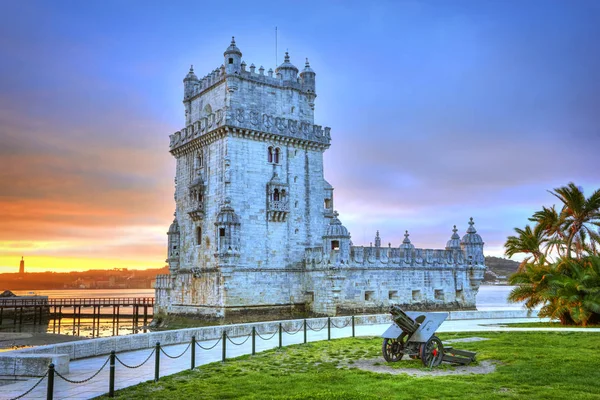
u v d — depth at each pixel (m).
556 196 57.38
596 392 20.52
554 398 19.55
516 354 28.66
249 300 60.53
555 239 56.38
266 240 62.81
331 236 61.56
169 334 35.41
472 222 78.75
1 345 58.75
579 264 47.44
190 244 66.69
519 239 58.81
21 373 24.97
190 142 67.19
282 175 65.12
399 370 25.31
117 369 26.73
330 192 76.31
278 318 62.09
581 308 43.34
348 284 62.06
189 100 71.56
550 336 36.34
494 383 22.06
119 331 89.06
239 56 63.97
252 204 62.19
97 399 20.42
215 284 60.59
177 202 70.19
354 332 40.62
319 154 69.19
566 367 24.94
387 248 67.12
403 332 27.00
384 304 65.44
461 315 53.97
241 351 32.19
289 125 66.00
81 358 29.89
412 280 69.25
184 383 23.06
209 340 37.62
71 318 118.44
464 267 76.12
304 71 70.56
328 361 28.20
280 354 30.53
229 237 59.00
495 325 46.47
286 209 64.00
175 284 68.88
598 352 29.22
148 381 23.52
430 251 72.44
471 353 26.56
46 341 63.12
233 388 21.97
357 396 19.69
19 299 100.75
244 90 64.12
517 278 48.59
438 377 23.44
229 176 60.75
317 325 45.03
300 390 21.45
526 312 56.69
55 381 23.78
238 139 62.09
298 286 64.75
